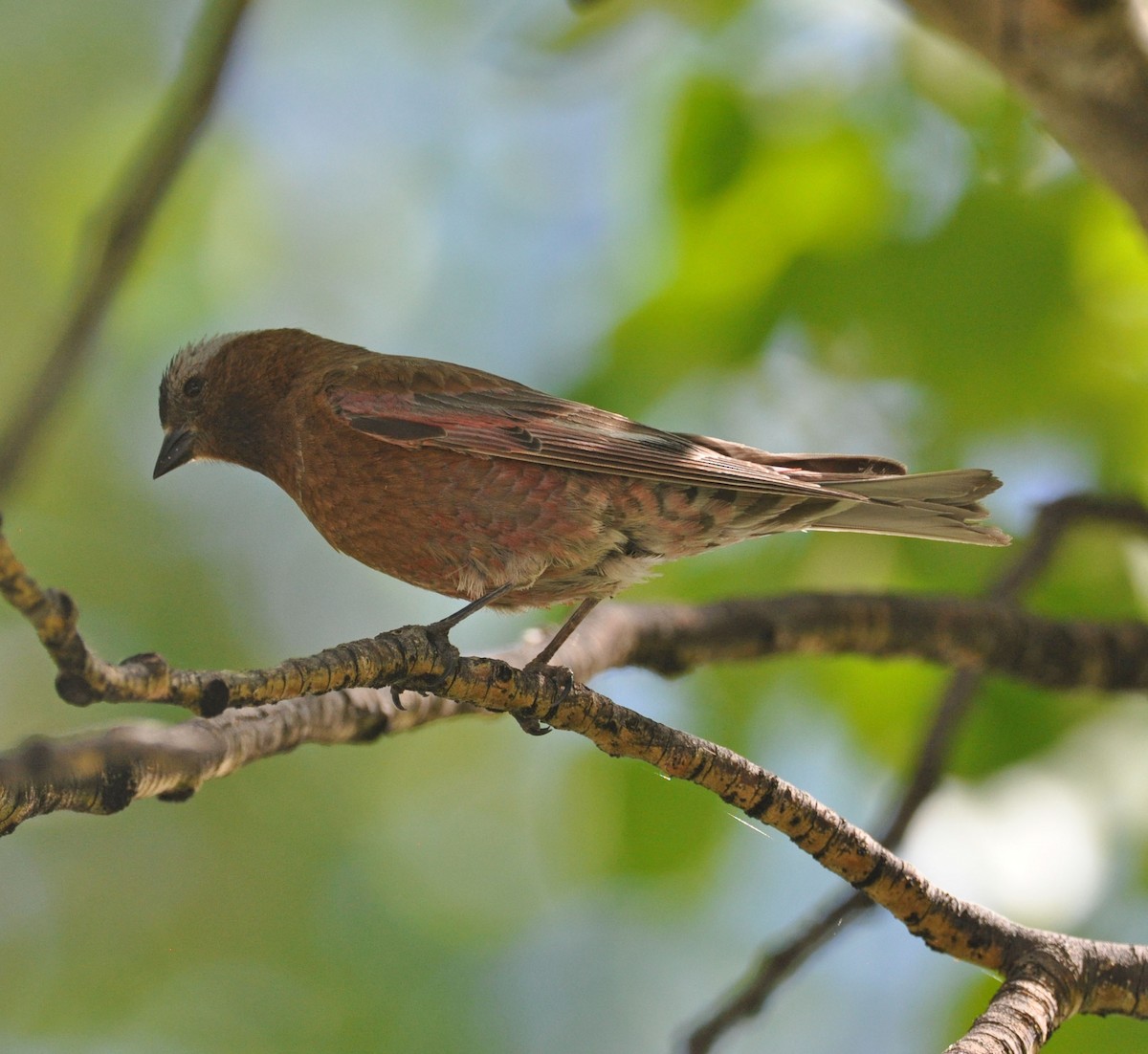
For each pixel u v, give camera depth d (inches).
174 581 598.5
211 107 278.5
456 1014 541.6
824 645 377.1
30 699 585.3
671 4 424.5
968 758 412.5
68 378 272.4
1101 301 411.8
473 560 362.6
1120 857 400.8
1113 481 430.3
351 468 365.4
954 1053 237.1
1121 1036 390.9
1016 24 279.3
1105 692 382.3
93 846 563.2
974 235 409.4
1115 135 282.2
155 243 553.6
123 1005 540.1
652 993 543.8
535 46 430.3
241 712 288.7
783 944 344.2
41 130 570.9
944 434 434.0
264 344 407.8
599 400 433.7
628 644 370.9
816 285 414.9
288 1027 534.6
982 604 380.2
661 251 429.4
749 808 263.6
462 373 374.3
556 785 573.6
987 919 266.2
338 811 579.2
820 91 415.5
